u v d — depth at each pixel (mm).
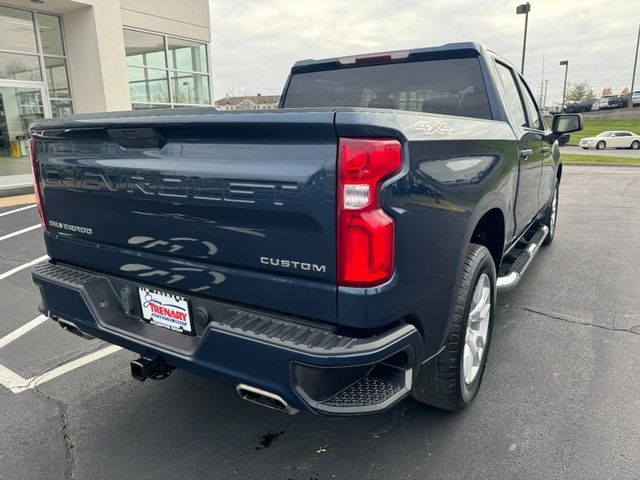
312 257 1904
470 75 3564
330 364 1834
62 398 3139
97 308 2582
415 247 1994
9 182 13000
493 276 2928
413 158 1939
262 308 2107
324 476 2398
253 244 2025
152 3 15477
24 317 4461
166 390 3213
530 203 4211
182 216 2199
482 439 2617
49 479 2422
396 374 2080
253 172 1936
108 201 2463
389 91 3875
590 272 5375
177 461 2535
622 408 2846
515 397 2988
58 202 2752
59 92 14039
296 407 1947
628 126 51312
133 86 15508
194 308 2303
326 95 4156
